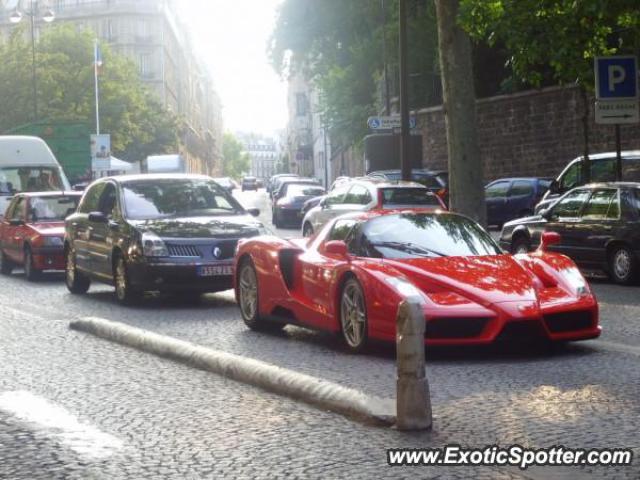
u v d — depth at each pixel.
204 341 11.23
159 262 14.39
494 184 33.91
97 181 16.95
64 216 21.53
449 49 21.70
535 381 8.20
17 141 29.67
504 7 20.95
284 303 11.23
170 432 6.74
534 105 38.69
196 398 7.88
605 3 19.27
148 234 14.60
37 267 20.31
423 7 49.06
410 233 10.45
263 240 11.88
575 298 9.52
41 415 7.38
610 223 16.86
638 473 5.48
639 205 16.58
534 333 9.23
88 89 77.38
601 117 18.20
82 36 78.81
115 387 8.44
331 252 10.10
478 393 7.76
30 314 14.30
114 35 123.94
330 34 55.53
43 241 20.27
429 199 22.48
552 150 37.81
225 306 14.91
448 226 10.63
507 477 5.45
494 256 10.20
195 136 168.00
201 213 15.66
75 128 36.06
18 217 21.81
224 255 14.59
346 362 9.46
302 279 10.95
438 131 45.56
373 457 5.93
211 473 5.69
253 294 12.00
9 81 72.88
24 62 73.25
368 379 8.53
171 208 15.66
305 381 7.79
